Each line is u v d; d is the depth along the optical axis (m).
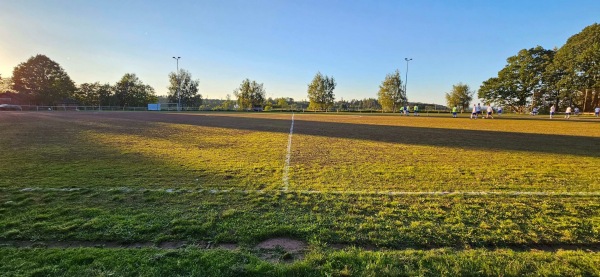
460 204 4.18
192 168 6.45
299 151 9.10
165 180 5.37
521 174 6.16
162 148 9.32
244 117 31.70
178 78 79.12
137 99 77.44
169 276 2.34
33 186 4.86
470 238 3.14
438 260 2.63
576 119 30.91
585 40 52.94
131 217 3.55
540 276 2.42
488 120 28.44
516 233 3.27
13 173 5.78
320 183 5.31
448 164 7.19
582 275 2.42
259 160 7.54
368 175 6.00
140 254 2.66
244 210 3.85
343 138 12.70
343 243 3.03
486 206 4.11
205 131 15.26
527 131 16.20
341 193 4.65
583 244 3.08
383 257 2.65
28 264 2.47
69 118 25.41
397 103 62.31
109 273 2.36
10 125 17.48
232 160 7.48
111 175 5.70
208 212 3.75
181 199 4.26
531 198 4.49
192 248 2.83
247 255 2.68
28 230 3.16
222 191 4.66
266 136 13.25
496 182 5.49
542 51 61.97
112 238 3.02
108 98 72.50
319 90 69.12
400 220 3.59
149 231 3.19
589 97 54.75
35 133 13.20
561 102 60.72
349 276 2.39
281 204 4.11
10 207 3.84
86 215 3.61
